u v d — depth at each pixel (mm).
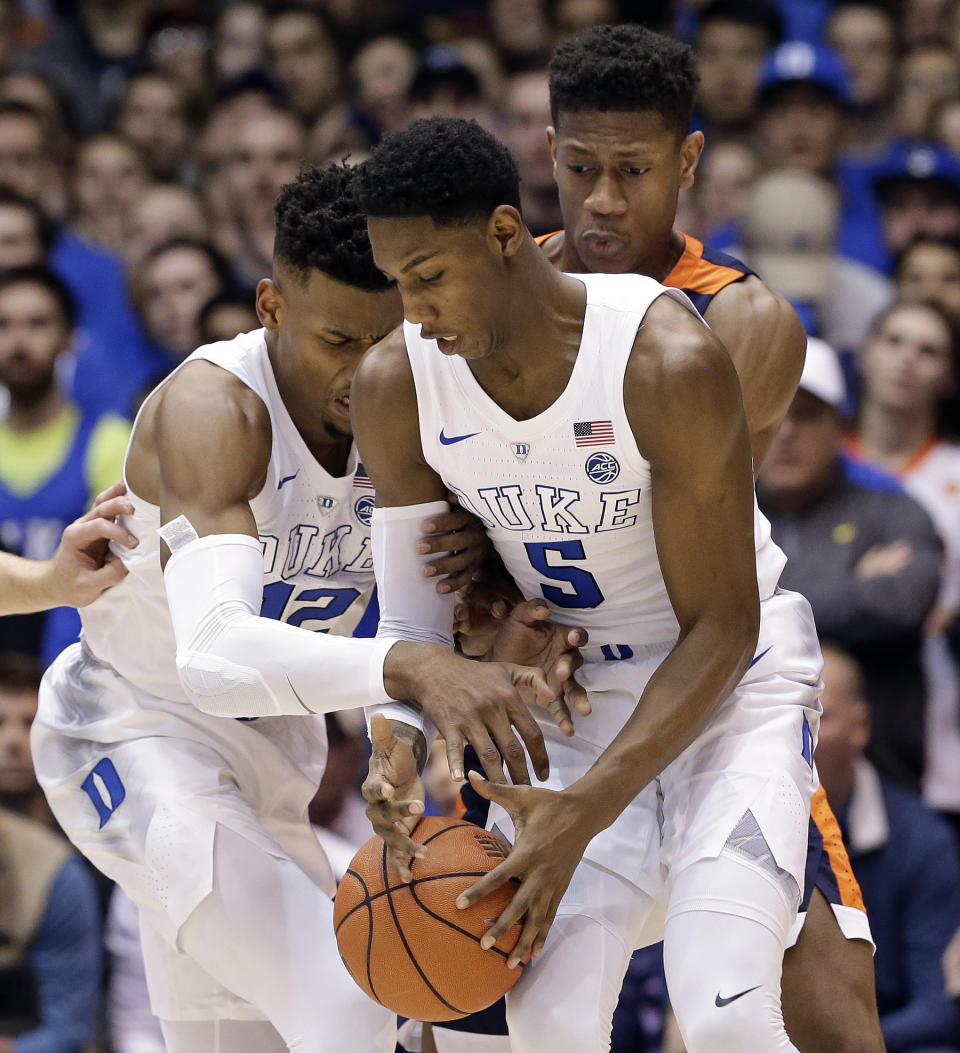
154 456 10773
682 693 9172
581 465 9273
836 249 23797
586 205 10930
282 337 10492
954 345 20641
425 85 26391
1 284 20375
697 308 11180
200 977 11156
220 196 25844
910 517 18141
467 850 9266
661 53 10883
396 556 9891
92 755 11195
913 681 17766
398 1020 11469
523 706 9133
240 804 10852
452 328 8875
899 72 28750
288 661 9359
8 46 30109
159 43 29969
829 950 10469
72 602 11227
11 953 16234
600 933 9555
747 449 9180
